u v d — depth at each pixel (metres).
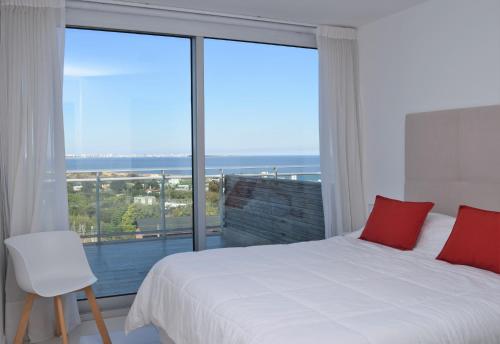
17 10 3.47
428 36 3.93
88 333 3.61
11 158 3.46
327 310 2.16
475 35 3.54
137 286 4.17
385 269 2.89
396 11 4.18
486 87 3.47
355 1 3.89
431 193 3.86
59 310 3.10
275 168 4.62
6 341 3.44
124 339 3.46
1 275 3.40
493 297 2.35
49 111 3.56
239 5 3.94
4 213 3.50
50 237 3.45
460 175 3.62
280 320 2.04
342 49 4.61
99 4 3.79
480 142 3.46
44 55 3.52
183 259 3.16
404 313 2.12
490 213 2.97
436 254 3.25
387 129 4.39
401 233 3.49
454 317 2.10
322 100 4.55
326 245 3.62
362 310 2.16
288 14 4.22
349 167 4.64
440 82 3.84
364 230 3.83
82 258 3.51
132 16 3.95
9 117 3.46
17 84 3.46
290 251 3.41
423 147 3.93
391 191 4.38
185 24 4.14
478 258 2.89
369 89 4.60
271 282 2.60
